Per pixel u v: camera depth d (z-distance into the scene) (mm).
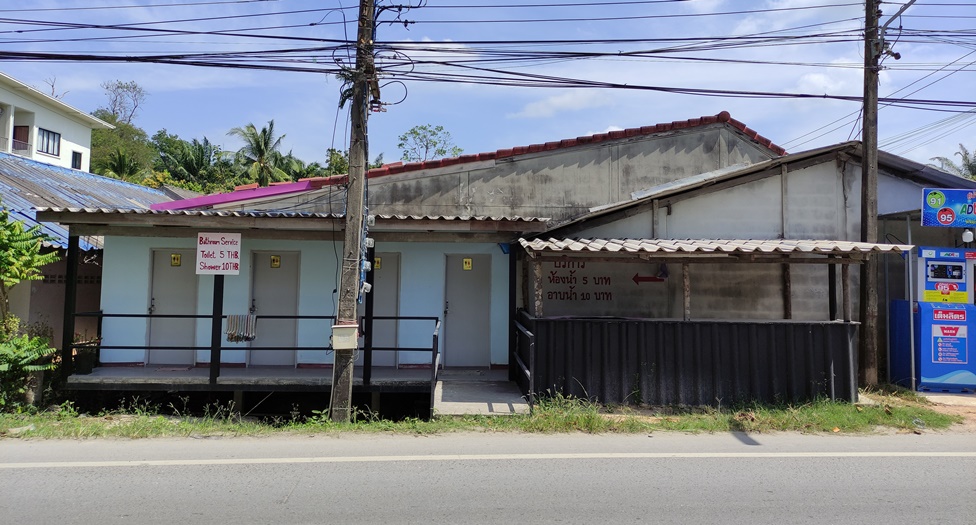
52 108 30172
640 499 4613
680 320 8539
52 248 10602
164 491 4684
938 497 4695
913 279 10219
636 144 12344
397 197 11758
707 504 4520
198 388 9141
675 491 4801
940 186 10711
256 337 10625
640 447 6152
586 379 8469
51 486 4762
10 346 8430
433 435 6645
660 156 12359
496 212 11883
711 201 10508
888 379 10234
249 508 4359
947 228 11070
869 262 9820
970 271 9703
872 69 9688
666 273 10781
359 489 4781
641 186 12219
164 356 10484
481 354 10820
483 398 8484
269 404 10281
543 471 5293
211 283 10500
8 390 8367
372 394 10078
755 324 8500
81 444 6047
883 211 10602
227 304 10492
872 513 4359
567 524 4129
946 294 9711
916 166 10320
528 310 10492
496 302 10609
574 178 12102
